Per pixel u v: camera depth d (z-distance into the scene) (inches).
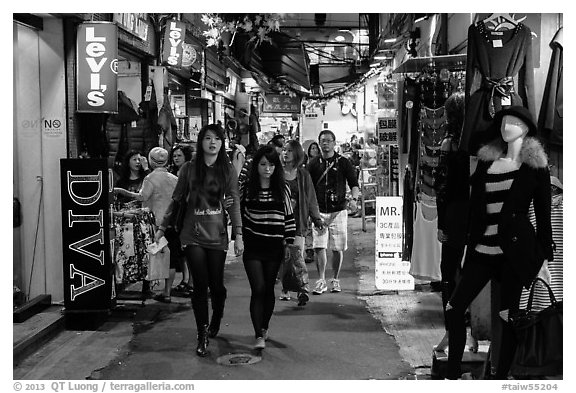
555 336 143.6
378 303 262.5
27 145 236.2
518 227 140.8
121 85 331.6
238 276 320.5
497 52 177.3
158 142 319.0
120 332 220.1
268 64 647.1
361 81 630.5
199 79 418.6
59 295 238.7
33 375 177.0
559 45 178.9
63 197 218.8
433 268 230.7
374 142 519.8
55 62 234.4
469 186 165.5
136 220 244.1
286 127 895.7
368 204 577.6
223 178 193.9
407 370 179.5
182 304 260.7
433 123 229.5
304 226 245.1
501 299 146.9
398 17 408.2
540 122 182.9
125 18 284.2
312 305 259.4
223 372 178.2
